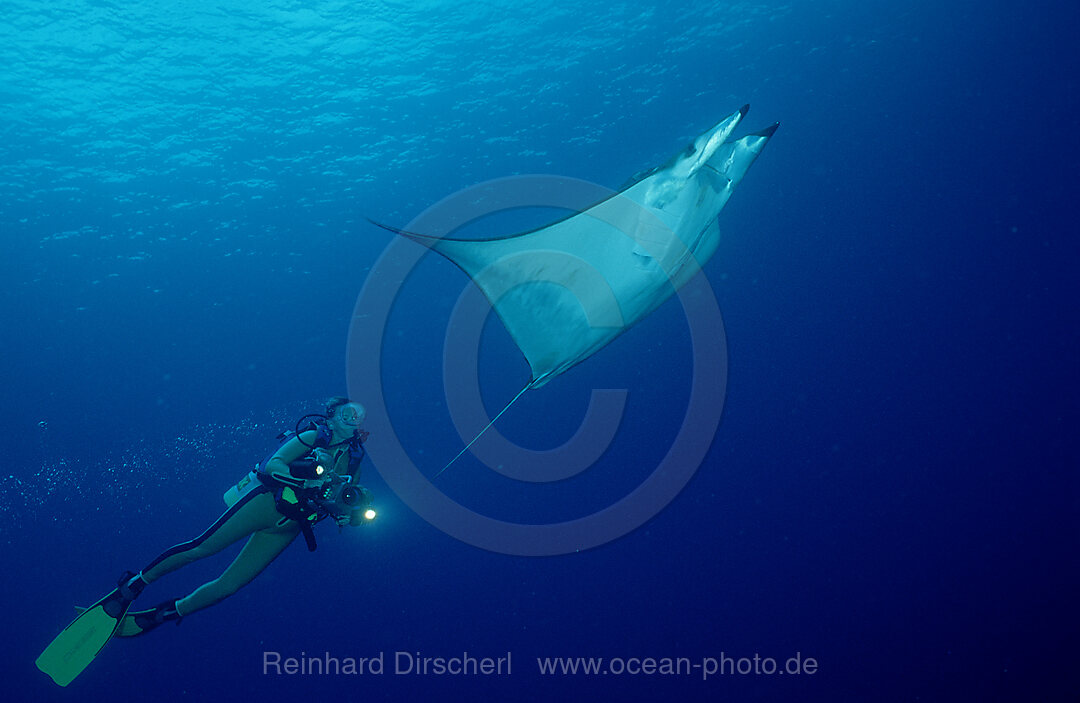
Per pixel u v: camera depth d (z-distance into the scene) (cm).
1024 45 1928
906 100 2045
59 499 1905
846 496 1923
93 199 1833
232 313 2289
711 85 1825
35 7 1359
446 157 1919
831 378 3203
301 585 1495
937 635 1222
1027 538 1535
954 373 2991
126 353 2262
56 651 388
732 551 1652
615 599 1459
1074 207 2591
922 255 2862
